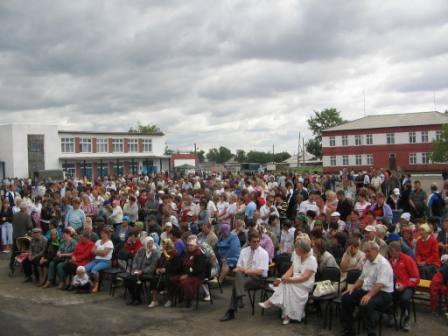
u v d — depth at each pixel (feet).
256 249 31.58
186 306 32.48
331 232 35.86
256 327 27.89
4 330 28.27
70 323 29.48
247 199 51.62
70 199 56.34
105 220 53.11
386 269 25.58
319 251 30.42
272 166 248.73
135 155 214.69
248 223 41.29
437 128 213.66
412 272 26.96
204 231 39.73
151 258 34.19
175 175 134.41
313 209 45.21
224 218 50.96
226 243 37.32
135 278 33.47
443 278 28.43
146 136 219.61
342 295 26.53
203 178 119.75
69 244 40.50
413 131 219.82
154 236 40.29
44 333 27.71
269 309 31.60
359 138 233.96
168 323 29.09
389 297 25.61
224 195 53.67
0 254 56.24
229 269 36.78
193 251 32.81
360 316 27.02
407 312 26.84
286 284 28.78
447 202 51.44
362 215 41.93
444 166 211.20
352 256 30.12
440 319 28.50
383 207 42.83
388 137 226.17
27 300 35.50
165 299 34.58
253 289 30.99
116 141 208.33
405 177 79.77
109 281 41.50
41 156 183.01
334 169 240.32
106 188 81.82
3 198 59.88
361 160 233.35
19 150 177.99
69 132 192.24
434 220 40.04
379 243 30.96
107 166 200.85
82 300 35.24
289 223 38.19
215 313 31.04
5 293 38.06
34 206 56.85
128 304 33.73
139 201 61.62
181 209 53.72
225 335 26.66
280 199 53.83
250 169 223.10
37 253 41.91
